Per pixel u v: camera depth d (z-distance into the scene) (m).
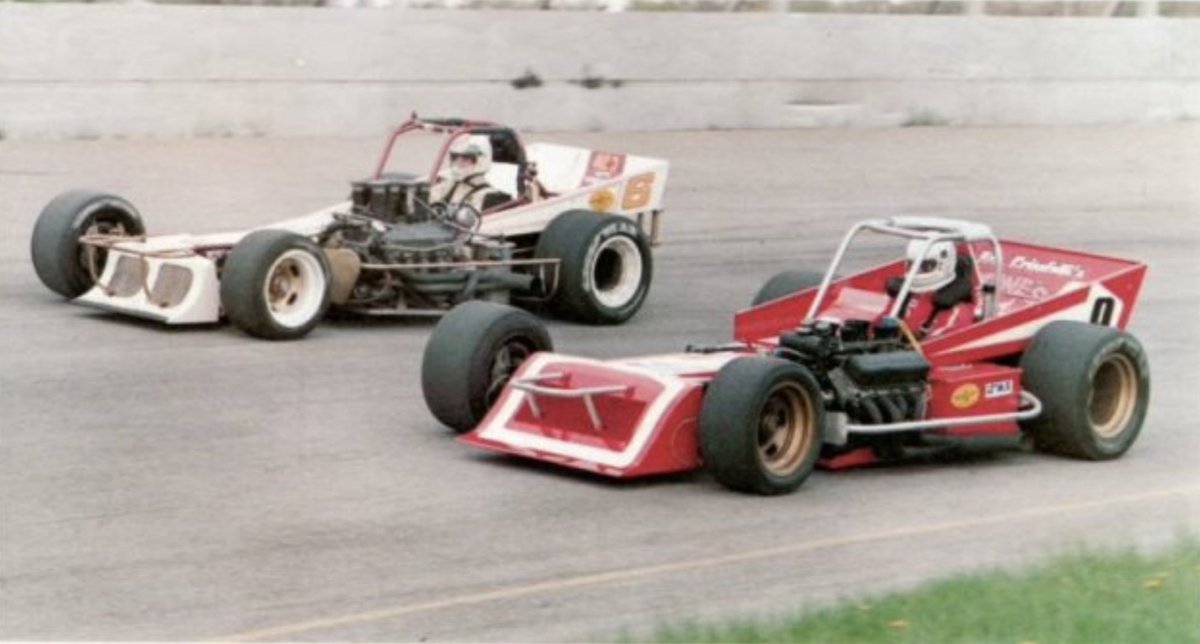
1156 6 78.38
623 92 64.06
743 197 54.16
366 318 36.06
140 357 31.44
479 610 19.19
